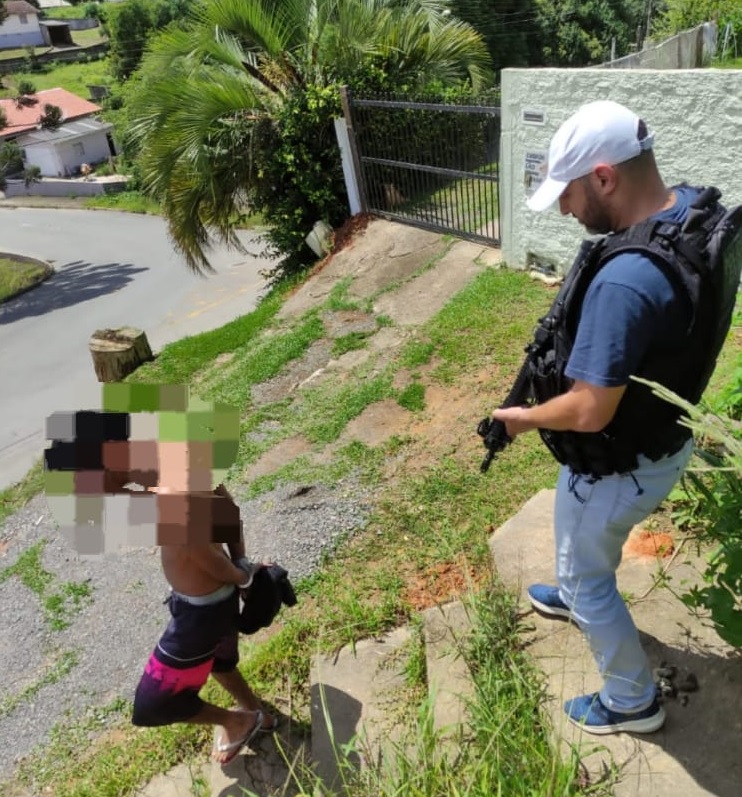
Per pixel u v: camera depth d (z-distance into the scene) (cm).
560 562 202
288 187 964
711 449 289
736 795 194
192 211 981
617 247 159
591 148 163
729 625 199
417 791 189
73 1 7738
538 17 2936
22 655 434
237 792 265
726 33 1460
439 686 250
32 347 1623
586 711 219
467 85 995
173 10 3691
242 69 965
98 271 2258
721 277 159
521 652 249
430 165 764
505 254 677
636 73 501
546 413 173
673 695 223
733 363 414
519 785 185
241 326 847
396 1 985
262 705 293
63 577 496
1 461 1065
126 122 1065
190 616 233
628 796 199
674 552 280
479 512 392
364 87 898
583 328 162
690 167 495
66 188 3450
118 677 393
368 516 419
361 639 312
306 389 619
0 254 2594
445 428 491
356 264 816
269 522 447
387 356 618
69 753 350
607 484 183
